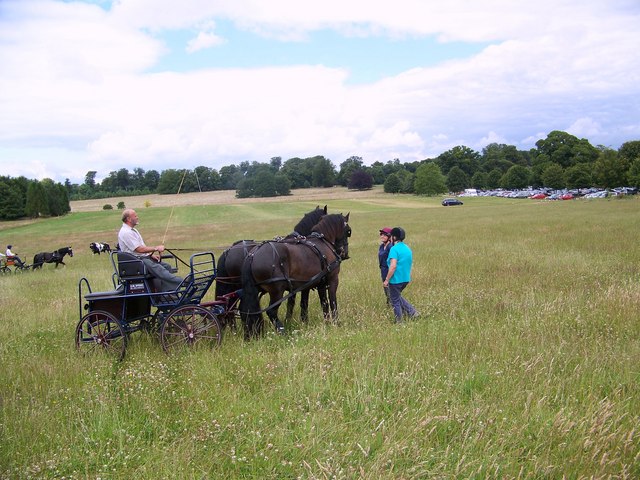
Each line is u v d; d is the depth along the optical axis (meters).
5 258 27.45
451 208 76.62
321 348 7.68
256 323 8.78
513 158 174.62
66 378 7.12
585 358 6.78
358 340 8.21
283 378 6.72
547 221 35.66
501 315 9.74
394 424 5.21
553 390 6.08
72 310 11.87
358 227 41.91
